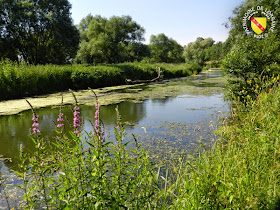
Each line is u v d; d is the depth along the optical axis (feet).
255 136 11.85
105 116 29.58
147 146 18.93
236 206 7.04
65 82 55.36
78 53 134.82
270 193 7.61
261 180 8.30
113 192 8.04
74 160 7.34
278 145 9.90
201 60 221.25
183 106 35.68
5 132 23.40
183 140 20.40
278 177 8.38
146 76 82.94
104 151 7.76
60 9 100.68
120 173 7.72
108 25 149.38
